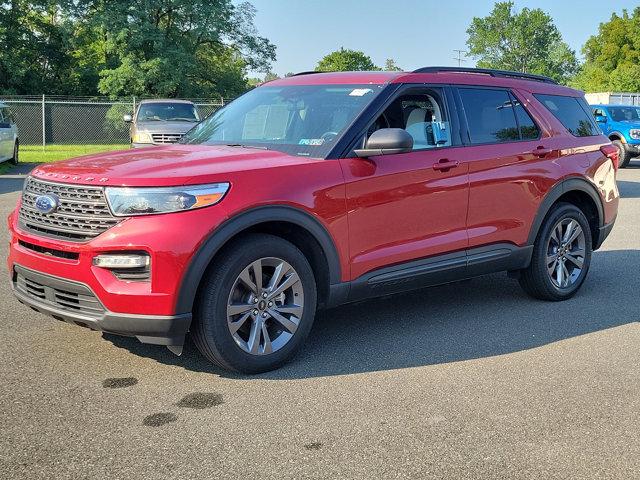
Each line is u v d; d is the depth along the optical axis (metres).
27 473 2.88
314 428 3.37
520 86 5.72
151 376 4.01
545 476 2.95
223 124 5.24
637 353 4.59
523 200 5.41
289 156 4.36
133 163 4.01
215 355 3.91
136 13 33.53
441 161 4.84
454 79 5.20
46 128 33.34
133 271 3.68
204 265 3.73
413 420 3.48
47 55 42.81
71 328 4.84
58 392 3.75
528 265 5.65
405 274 4.68
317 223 4.17
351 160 4.39
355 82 4.96
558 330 5.08
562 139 5.83
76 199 3.79
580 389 3.94
